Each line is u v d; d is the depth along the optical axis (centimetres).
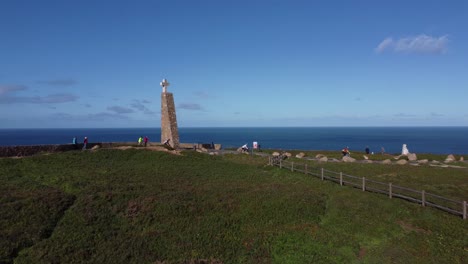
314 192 3238
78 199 2705
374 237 2370
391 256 2117
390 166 4509
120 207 2620
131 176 3506
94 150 4603
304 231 2452
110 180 3253
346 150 5859
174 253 2134
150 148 5031
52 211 2470
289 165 4525
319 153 6419
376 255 2152
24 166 3638
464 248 2130
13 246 2027
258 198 2995
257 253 2184
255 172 4197
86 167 3784
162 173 3753
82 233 2247
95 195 2772
